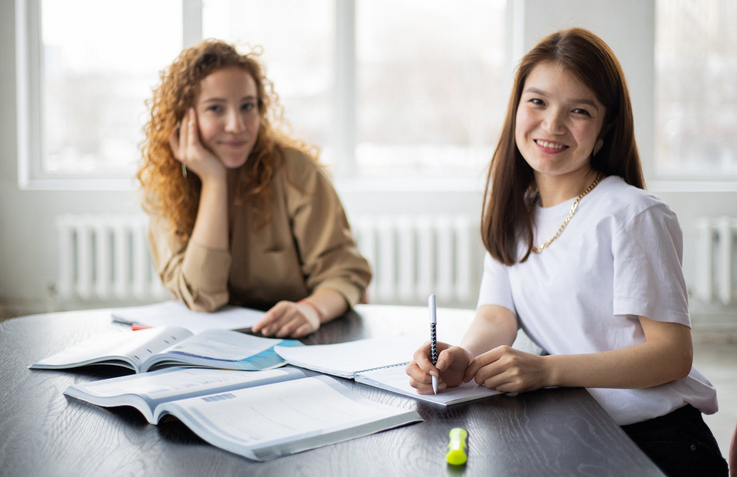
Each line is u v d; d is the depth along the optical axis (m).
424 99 3.87
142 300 3.74
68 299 3.68
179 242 1.69
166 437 0.79
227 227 1.61
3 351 1.22
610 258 1.09
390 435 0.79
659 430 1.00
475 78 3.86
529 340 1.30
